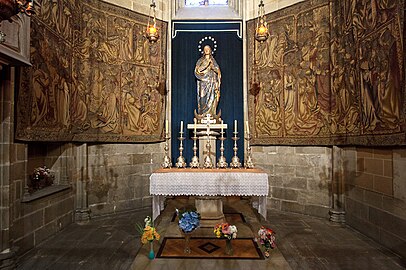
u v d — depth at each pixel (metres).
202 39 9.22
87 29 7.26
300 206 7.72
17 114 4.79
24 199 5.01
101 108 7.54
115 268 4.42
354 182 6.46
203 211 6.00
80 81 7.05
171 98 9.15
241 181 5.48
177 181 5.49
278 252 4.85
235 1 9.49
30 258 4.80
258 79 8.72
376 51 5.42
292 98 7.98
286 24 8.17
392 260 4.75
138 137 8.31
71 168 6.86
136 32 8.43
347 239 5.73
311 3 7.64
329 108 7.20
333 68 7.07
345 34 6.63
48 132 5.75
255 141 8.67
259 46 8.74
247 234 5.77
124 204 8.00
